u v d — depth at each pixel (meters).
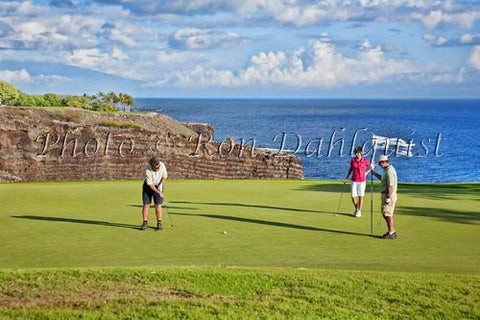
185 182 22.08
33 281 6.68
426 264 8.27
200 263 8.17
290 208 14.34
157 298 6.20
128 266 7.86
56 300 6.07
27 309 5.77
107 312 5.75
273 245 9.59
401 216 13.04
